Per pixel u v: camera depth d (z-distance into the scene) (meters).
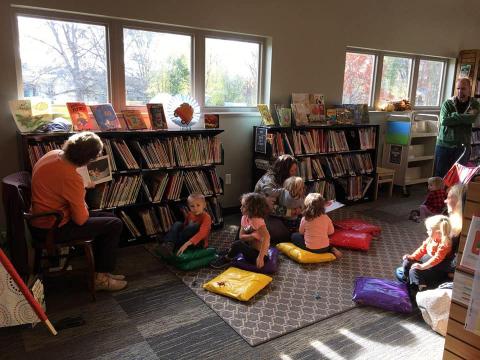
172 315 2.36
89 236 2.50
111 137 3.21
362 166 4.91
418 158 5.35
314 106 4.57
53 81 3.26
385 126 5.46
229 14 3.89
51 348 2.04
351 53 5.11
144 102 3.72
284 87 4.45
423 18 5.58
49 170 2.37
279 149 4.21
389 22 5.21
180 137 3.53
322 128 4.51
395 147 5.33
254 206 2.92
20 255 2.31
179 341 2.12
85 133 2.42
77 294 2.58
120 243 3.35
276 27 4.23
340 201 4.88
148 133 3.33
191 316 2.36
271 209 3.52
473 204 1.41
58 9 3.08
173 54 3.79
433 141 5.47
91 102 3.46
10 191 2.26
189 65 3.91
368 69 5.34
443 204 4.04
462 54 6.12
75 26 3.28
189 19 3.68
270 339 2.14
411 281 2.58
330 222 3.24
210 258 3.02
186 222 3.26
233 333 2.20
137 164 3.33
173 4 3.57
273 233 3.41
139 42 3.59
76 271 2.48
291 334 2.20
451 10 5.89
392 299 2.44
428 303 2.26
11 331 2.18
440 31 5.84
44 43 3.17
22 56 3.10
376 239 3.69
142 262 3.08
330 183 4.71
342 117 4.75
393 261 3.20
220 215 3.88
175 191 3.55
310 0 4.43
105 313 2.37
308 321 2.32
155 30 3.62
